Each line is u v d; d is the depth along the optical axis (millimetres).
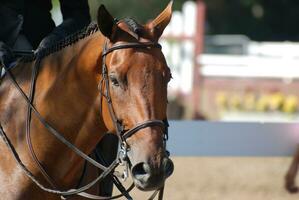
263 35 62031
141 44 6992
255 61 36062
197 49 32656
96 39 7520
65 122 7672
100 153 8508
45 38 8398
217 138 15273
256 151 15492
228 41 51719
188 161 18594
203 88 34375
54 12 13484
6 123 7938
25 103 7906
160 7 52656
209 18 61375
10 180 7723
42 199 7750
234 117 30641
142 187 6699
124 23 7203
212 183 16094
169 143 15086
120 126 6984
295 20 62344
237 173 17109
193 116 31562
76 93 7578
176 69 32469
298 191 14742
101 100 7293
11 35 8844
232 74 35281
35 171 7730
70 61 7699
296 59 37500
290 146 15648
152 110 6812
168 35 32562
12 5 8875
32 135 7777
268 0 61750
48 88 7793
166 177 6758
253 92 34375
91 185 7391
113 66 6961
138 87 6836
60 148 7719
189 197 14727
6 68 8203
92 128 7586
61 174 7758
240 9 61469
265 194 15305
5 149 7824
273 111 30484
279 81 35312
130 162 6895
